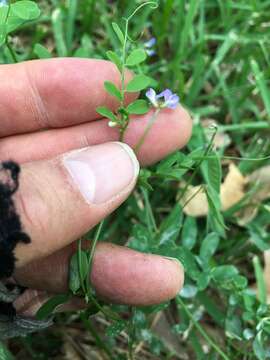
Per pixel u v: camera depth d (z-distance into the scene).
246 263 0.11
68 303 0.09
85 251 0.08
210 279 0.10
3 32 0.08
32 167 0.07
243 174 0.11
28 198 0.07
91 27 0.12
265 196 0.11
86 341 0.10
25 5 0.08
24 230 0.07
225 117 0.12
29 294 0.09
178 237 0.11
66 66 0.08
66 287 0.09
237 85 0.12
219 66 0.12
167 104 0.08
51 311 0.08
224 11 0.13
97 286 0.08
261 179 0.11
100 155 0.07
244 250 0.11
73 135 0.09
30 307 0.09
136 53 0.08
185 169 0.08
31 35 0.12
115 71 0.08
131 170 0.07
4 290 0.08
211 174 0.09
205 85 0.12
